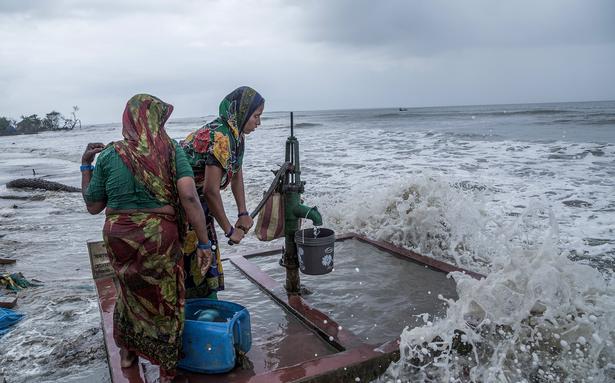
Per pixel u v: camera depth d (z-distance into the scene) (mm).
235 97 2998
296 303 3779
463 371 2875
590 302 3264
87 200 2500
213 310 2896
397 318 3543
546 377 2801
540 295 3195
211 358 2664
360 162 13727
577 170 10656
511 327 3195
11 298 4383
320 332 3285
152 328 2498
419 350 2934
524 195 8320
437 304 3785
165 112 2555
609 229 6262
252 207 8703
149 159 2369
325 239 3572
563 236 6055
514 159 12781
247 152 19938
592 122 30250
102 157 2420
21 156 30969
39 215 9055
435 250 5383
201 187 3027
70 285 4875
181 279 2514
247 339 2842
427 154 14891
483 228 5527
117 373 2740
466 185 9297
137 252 2361
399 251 5152
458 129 28156
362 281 4367
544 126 27734
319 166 13258
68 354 3342
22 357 3350
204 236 2527
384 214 5938
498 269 3973
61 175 17078
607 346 2953
